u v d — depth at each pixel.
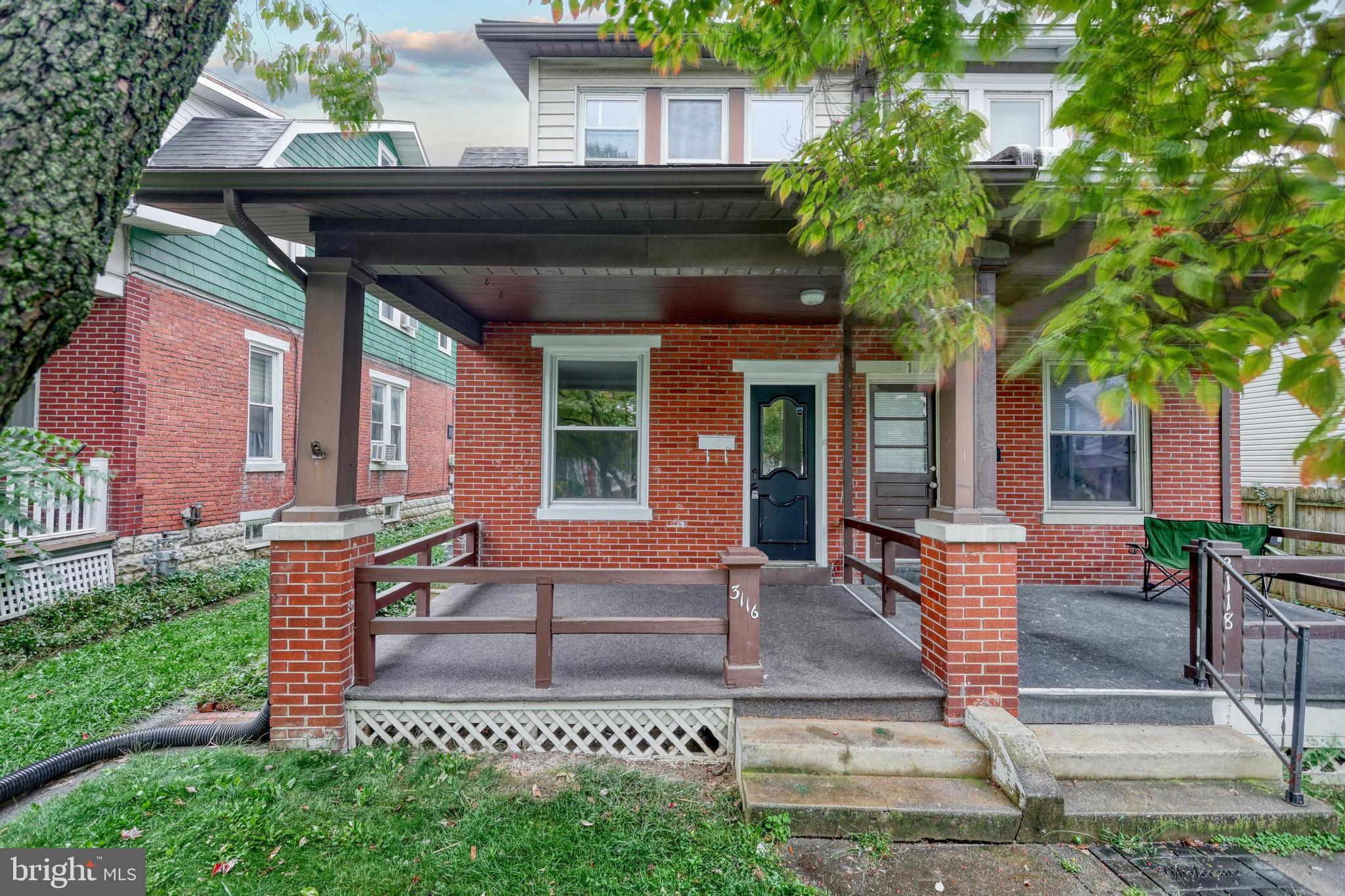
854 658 4.12
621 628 3.69
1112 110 1.66
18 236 1.20
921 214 2.87
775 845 2.89
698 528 6.62
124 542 7.09
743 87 7.41
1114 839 2.94
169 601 6.68
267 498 9.59
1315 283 1.25
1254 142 1.44
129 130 1.35
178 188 3.34
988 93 7.20
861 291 3.56
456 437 6.61
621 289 5.32
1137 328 1.55
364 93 3.83
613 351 6.70
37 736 3.76
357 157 11.65
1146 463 6.66
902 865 2.78
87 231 1.29
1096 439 6.76
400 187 3.36
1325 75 1.32
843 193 3.01
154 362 7.50
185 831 2.85
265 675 4.65
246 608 6.86
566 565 6.59
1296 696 3.11
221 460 8.61
